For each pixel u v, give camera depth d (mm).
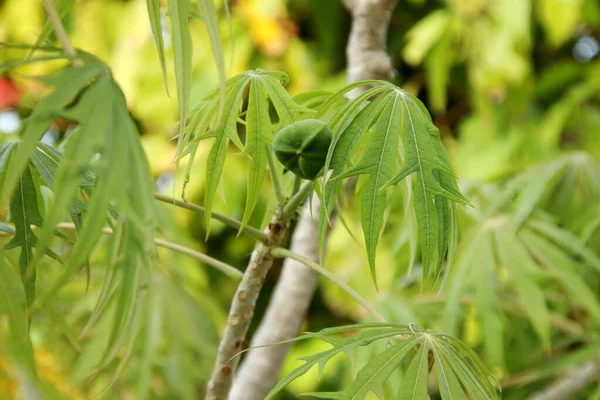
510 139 2615
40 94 2471
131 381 1530
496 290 1443
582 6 2684
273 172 1059
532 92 2760
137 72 2508
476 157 2621
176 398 1672
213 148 1032
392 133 1008
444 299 1493
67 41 926
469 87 2938
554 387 1571
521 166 2520
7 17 2566
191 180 2516
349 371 2322
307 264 1054
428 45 2525
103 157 907
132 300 1049
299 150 1020
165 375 1639
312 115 1040
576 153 1668
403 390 995
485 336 1369
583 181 1624
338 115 1027
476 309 1379
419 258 1655
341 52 2883
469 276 1411
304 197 1055
